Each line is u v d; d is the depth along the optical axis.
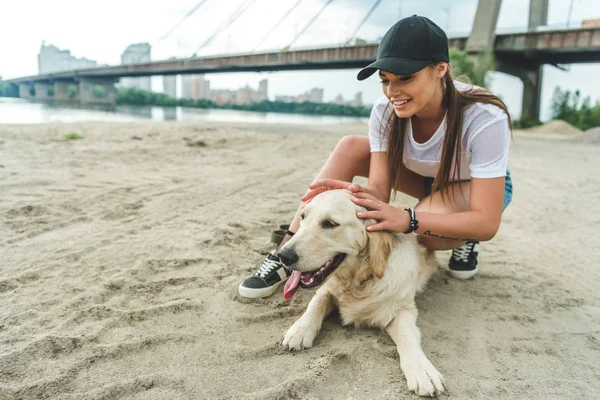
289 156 7.95
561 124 30.73
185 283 2.60
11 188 4.34
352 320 2.23
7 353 1.83
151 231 3.44
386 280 2.14
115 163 6.12
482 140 2.17
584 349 2.08
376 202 2.12
